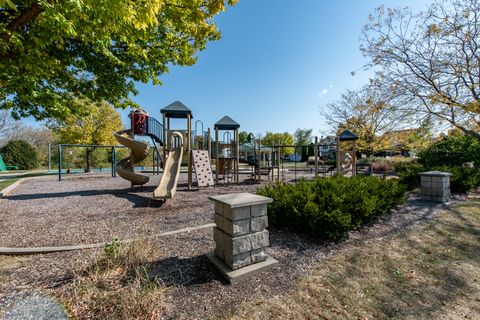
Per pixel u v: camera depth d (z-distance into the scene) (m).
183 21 4.64
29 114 6.14
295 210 3.03
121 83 6.00
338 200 3.09
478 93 6.28
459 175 5.75
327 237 2.89
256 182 9.37
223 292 1.83
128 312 1.53
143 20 2.29
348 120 14.32
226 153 10.88
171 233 3.10
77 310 1.57
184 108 7.60
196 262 2.28
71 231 3.31
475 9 5.94
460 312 1.67
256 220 2.17
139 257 2.20
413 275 2.16
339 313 1.64
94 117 15.70
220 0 4.16
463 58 6.28
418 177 6.21
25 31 2.95
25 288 1.84
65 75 5.09
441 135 9.55
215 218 2.31
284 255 2.49
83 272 2.03
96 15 2.39
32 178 10.62
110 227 3.50
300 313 1.62
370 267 2.29
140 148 7.74
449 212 4.16
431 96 6.44
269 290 1.88
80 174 13.38
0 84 4.02
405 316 1.62
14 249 2.54
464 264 2.36
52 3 2.19
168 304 1.67
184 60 6.65
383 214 3.78
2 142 23.59
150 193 6.53
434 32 6.36
